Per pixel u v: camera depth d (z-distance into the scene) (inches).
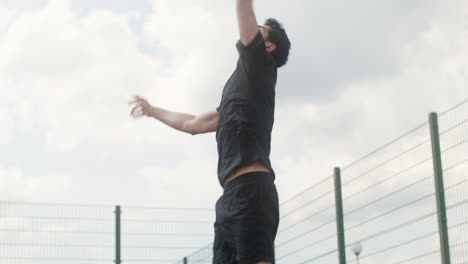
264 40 114.7
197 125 137.0
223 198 114.0
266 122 114.2
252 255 109.9
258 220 110.4
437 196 291.0
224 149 114.3
